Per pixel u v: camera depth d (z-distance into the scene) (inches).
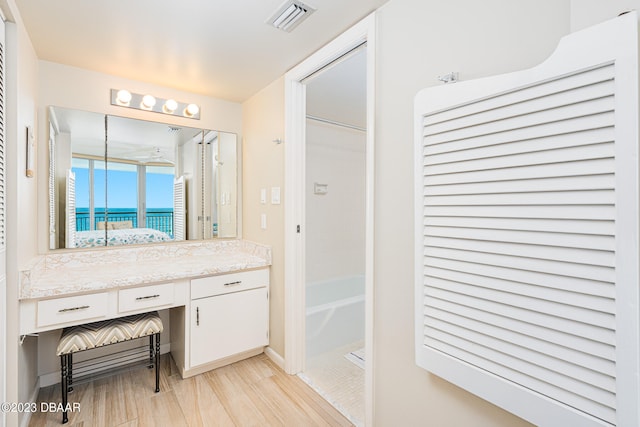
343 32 68.2
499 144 38.5
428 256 47.3
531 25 39.4
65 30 66.8
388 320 58.7
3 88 52.9
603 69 29.9
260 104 103.2
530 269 36.0
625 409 29.1
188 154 104.1
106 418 69.2
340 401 77.0
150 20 63.6
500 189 38.5
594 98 30.6
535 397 35.6
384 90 59.2
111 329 72.8
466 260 42.4
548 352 34.6
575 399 32.6
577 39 31.6
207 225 107.4
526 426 39.9
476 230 41.1
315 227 144.9
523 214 36.5
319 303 143.9
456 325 43.8
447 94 44.0
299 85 88.6
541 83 34.6
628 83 28.2
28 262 67.5
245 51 77.0
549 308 34.5
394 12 57.3
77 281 69.7
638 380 28.3
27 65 66.4
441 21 49.6
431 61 51.1
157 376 79.5
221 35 69.5
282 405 75.0
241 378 86.6
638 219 28.2
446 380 45.5
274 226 96.0
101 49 75.5
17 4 57.0
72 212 84.4
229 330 90.1
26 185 65.1
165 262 93.1
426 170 47.3
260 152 103.3
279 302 93.9
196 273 82.7
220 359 89.4
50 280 70.4
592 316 31.3
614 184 29.5
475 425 45.4
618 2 31.0
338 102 116.6
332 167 150.3
